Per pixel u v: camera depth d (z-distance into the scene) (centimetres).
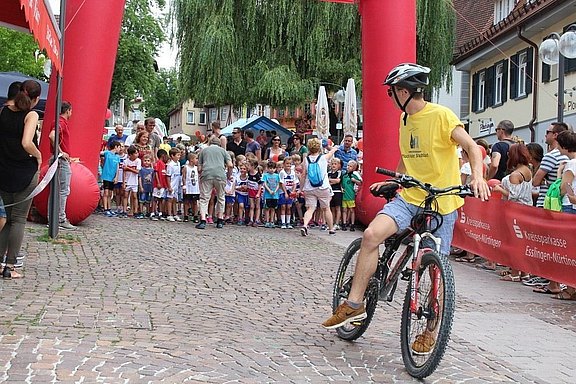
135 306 674
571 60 2295
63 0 1045
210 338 571
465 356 564
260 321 650
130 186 1512
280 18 2450
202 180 1417
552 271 851
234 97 2483
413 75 526
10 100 741
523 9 2533
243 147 1850
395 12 1302
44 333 553
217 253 1066
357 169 1534
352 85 2062
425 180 534
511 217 953
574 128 2270
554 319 725
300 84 2469
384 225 532
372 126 1338
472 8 3588
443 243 528
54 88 1188
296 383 470
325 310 716
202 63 2419
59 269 842
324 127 2125
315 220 1598
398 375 501
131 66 4069
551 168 947
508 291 881
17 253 773
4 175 740
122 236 1173
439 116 522
